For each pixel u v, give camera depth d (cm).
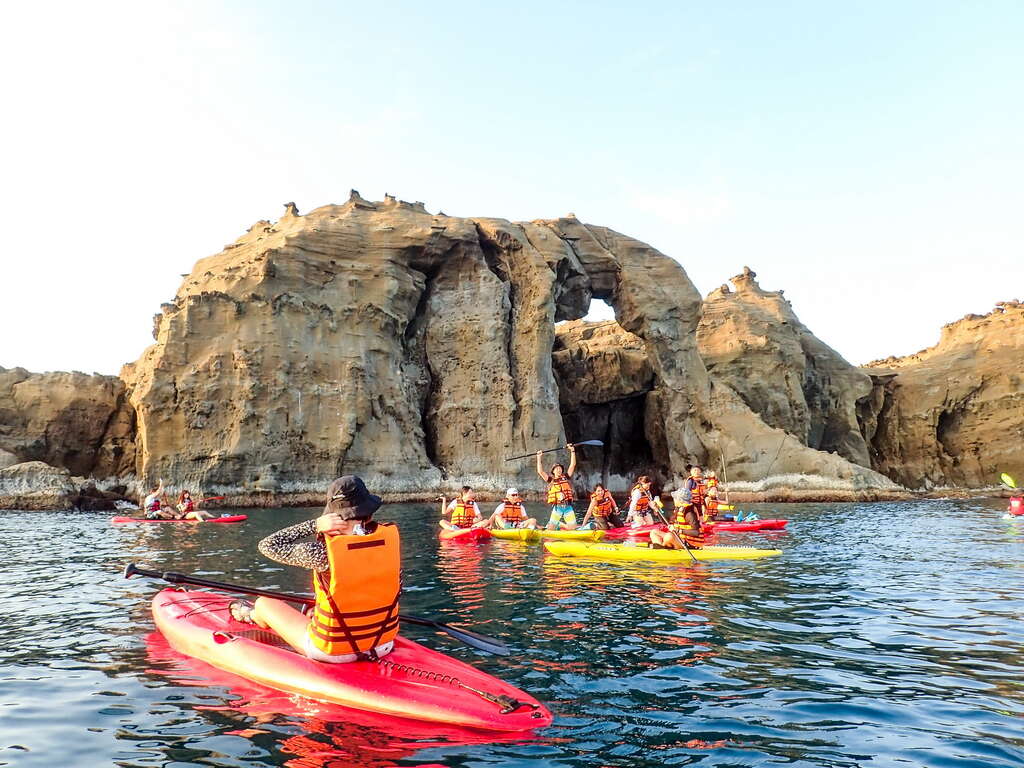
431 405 4197
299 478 3534
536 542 1670
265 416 3488
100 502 3156
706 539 1859
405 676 512
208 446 3412
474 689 501
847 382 5588
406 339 4234
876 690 566
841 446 5494
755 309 5516
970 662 648
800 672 612
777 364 5219
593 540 1623
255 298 3650
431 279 4341
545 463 4106
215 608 718
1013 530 2127
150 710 505
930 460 5484
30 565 1293
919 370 5747
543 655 663
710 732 474
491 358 4166
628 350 5078
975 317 5897
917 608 899
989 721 498
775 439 4462
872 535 1975
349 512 509
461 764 416
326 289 3862
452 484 3969
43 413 3584
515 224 4619
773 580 1121
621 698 541
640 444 5150
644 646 696
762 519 2514
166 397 3419
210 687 551
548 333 4291
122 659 638
